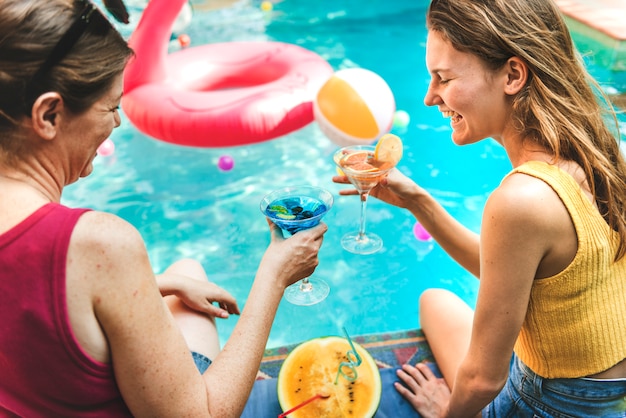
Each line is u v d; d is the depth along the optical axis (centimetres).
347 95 311
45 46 81
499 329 126
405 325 218
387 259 252
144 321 90
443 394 169
